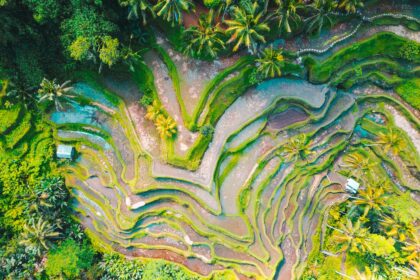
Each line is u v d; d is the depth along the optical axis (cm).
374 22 3005
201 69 2995
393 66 3189
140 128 3122
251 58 2967
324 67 3048
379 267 3209
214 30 2686
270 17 2719
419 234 3150
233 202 3186
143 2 2498
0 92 2891
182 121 3025
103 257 3203
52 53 2920
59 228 3108
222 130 3123
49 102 3078
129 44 2870
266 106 3158
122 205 3183
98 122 3181
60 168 3206
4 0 2336
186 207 3184
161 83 3023
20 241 2867
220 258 3212
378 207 2995
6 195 3042
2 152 3030
